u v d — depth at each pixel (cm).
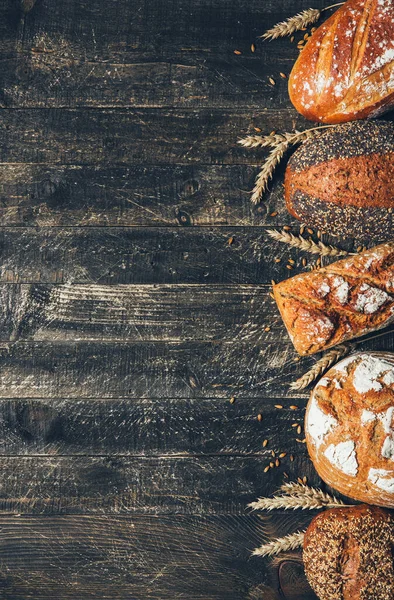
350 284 118
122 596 125
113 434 126
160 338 126
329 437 117
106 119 126
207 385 126
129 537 126
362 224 119
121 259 126
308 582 123
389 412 116
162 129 126
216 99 126
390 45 116
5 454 126
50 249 126
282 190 125
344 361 120
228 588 125
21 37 126
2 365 126
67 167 126
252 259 126
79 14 126
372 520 118
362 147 118
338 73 117
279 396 126
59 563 126
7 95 126
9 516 126
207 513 125
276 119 126
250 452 125
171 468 126
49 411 126
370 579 116
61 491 126
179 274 126
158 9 126
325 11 125
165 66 126
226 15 126
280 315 126
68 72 126
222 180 126
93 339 126
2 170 126
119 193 126
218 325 126
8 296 126
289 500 122
